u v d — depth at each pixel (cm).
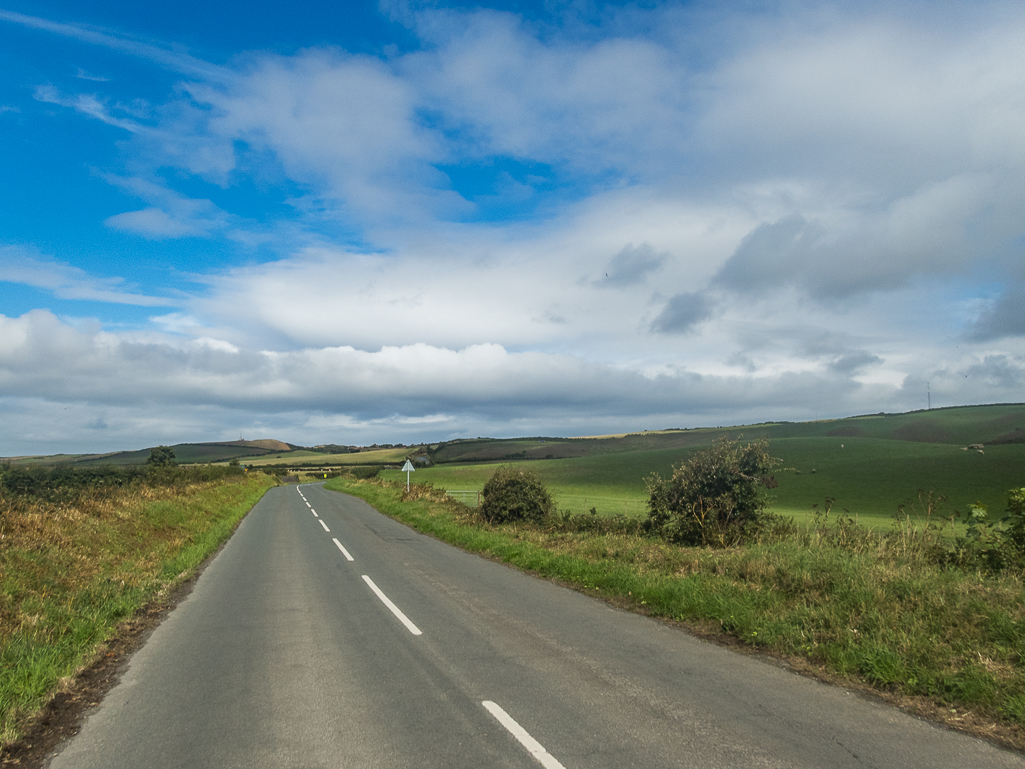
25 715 521
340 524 2361
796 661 642
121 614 896
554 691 559
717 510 1373
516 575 1208
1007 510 972
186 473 3344
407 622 833
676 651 683
